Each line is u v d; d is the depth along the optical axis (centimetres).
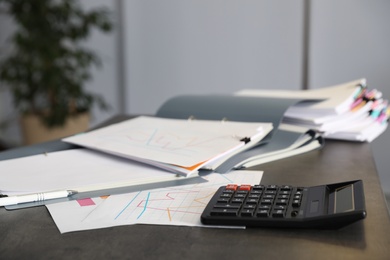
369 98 111
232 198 58
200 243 48
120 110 321
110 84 318
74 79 292
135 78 308
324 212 52
